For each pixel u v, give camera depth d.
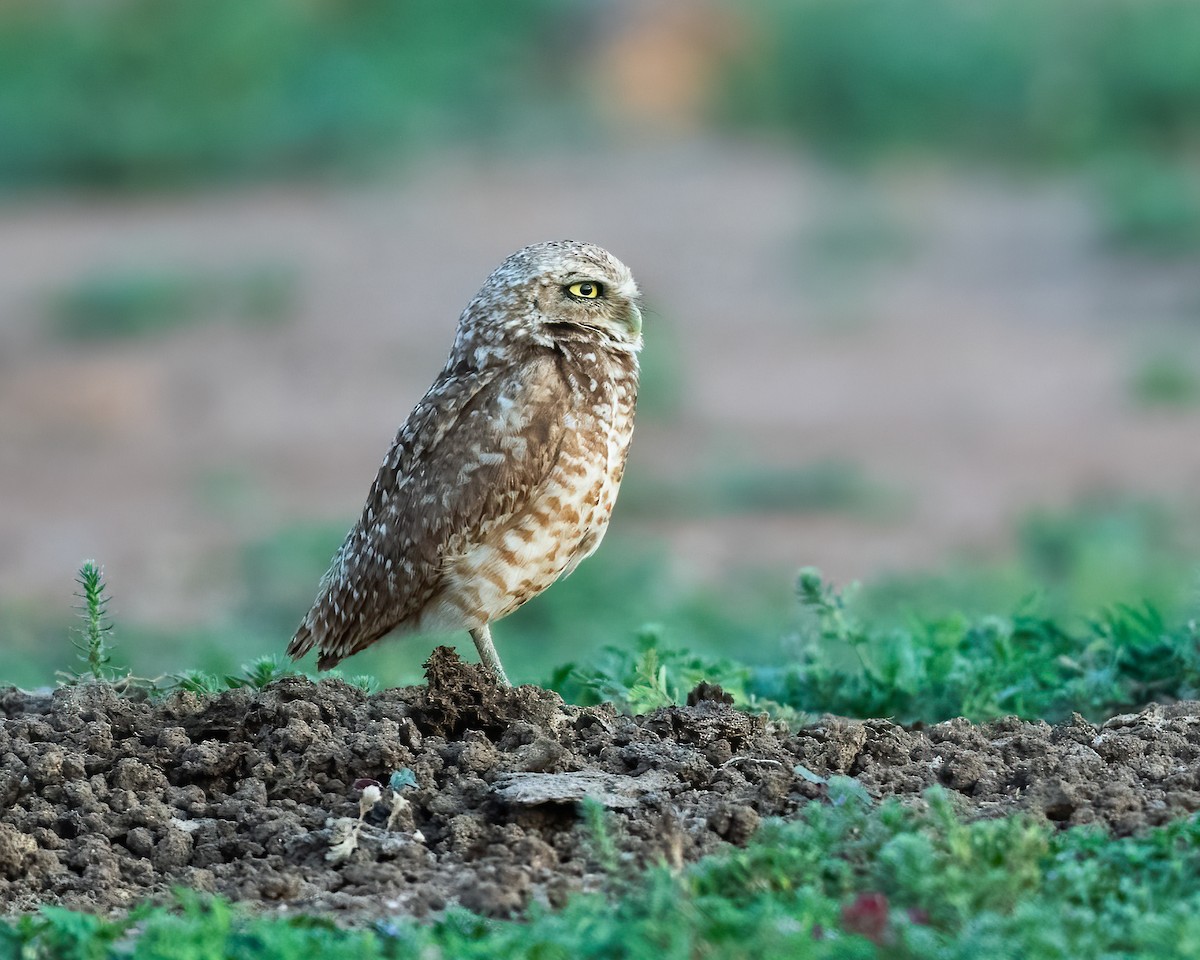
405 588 7.45
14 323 27.19
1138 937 4.97
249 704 7.12
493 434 7.32
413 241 31.28
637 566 15.52
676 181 35.19
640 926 5.01
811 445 21.41
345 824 6.07
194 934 5.09
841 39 38.78
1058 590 13.91
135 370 25.12
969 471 20.20
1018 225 31.09
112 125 35.47
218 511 19.05
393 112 36.97
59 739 6.96
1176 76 35.38
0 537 18.14
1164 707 7.45
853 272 29.16
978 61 36.78
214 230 32.12
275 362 25.64
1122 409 22.55
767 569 16.28
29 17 38.25
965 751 6.70
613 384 7.52
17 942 5.33
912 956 4.86
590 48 40.31
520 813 6.11
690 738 6.86
